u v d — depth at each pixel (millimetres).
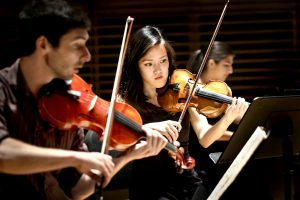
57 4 1421
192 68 2877
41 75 1488
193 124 2260
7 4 4395
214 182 2053
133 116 1756
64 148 1618
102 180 1396
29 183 1514
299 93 2596
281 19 4836
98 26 4863
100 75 4906
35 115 1507
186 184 2123
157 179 2088
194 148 2561
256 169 2174
